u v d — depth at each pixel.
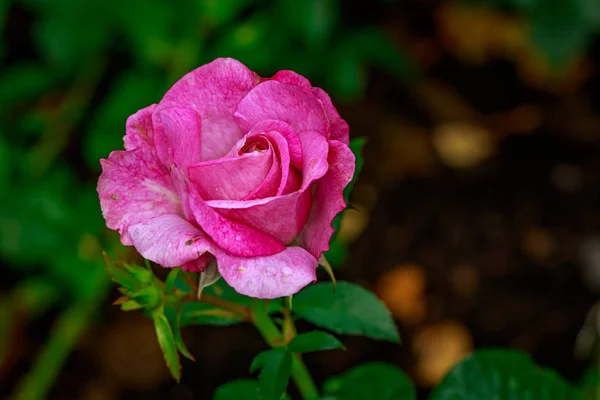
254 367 0.62
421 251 1.14
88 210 1.03
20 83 1.14
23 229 1.00
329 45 1.07
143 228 0.56
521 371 0.71
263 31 1.03
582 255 1.12
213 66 0.57
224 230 0.55
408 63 1.11
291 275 0.55
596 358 0.98
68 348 1.00
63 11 1.05
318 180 0.57
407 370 1.05
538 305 1.09
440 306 1.10
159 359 1.07
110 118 1.01
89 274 1.00
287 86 0.56
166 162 0.57
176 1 1.01
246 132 0.58
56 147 1.09
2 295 1.09
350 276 1.12
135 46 1.07
